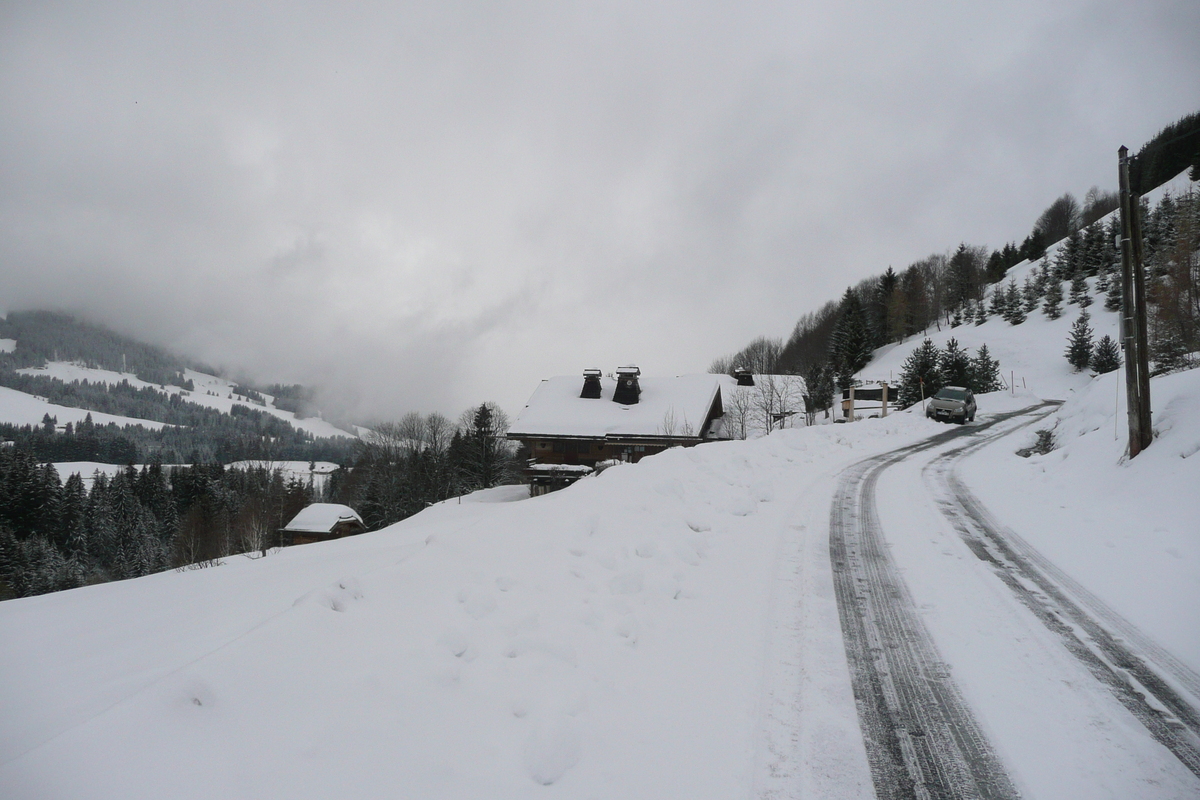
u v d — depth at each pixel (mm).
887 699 3924
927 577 6332
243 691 2633
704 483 9773
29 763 2055
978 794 3014
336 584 3703
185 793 2090
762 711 3723
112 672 4020
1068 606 5531
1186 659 4477
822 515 9086
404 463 57062
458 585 4289
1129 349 10492
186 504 71688
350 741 2592
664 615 4961
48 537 61375
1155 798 2967
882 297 91312
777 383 53844
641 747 3195
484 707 3160
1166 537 7117
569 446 36562
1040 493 10797
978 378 45312
